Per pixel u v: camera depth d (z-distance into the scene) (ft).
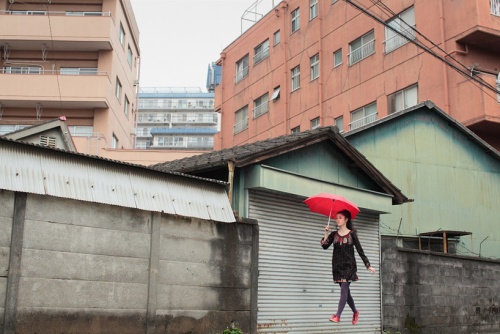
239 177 31.04
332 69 88.89
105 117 97.04
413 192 54.65
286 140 33.32
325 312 34.04
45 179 21.95
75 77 94.02
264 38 109.19
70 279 22.43
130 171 24.91
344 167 37.60
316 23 94.12
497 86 64.64
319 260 34.45
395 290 38.99
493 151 59.52
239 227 28.99
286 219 32.91
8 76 93.15
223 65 124.67
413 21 74.18
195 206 26.73
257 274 29.43
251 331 28.50
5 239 20.89
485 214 58.34
